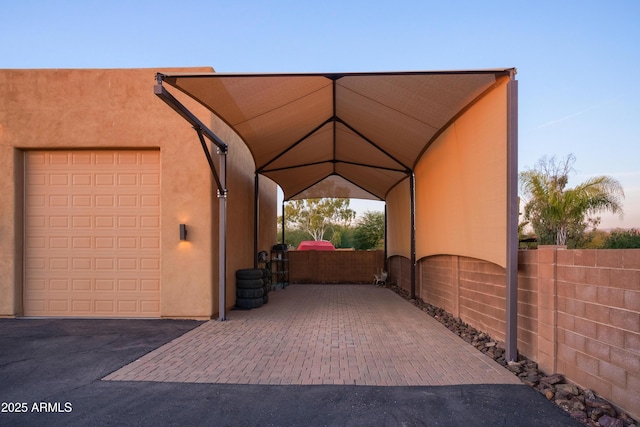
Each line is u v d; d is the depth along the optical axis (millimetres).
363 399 4523
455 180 8398
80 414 4141
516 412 4203
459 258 9078
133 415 4125
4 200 9062
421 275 12734
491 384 4973
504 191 6043
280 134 10391
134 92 9117
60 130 9094
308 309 10852
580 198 16281
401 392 4719
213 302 9094
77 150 9289
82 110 9117
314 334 7699
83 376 5230
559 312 5066
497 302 6949
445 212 9188
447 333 7871
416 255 12711
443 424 3965
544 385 4855
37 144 9094
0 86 9133
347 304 11898
